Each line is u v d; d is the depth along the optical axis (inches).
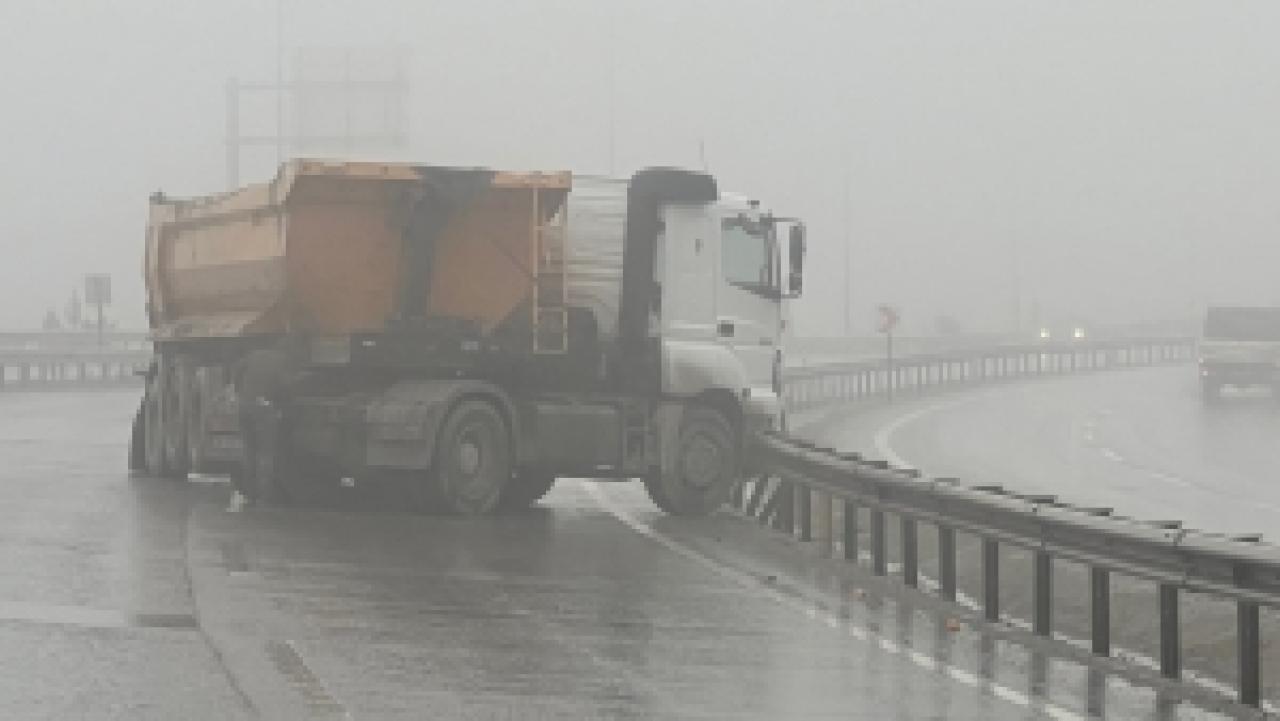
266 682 497.4
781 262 1077.1
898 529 1034.1
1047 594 653.3
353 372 971.3
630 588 723.4
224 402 1001.5
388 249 951.0
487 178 952.9
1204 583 557.6
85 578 671.1
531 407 982.4
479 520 945.5
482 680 519.8
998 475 1384.1
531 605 665.0
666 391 1018.7
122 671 505.0
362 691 494.9
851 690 533.3
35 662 514.0
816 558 856.3
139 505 938.1
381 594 671.8
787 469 973.8
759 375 1063.6
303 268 944.9
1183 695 556.4
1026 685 556.1
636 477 1024.9
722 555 847.7
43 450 1299.2
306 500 987.9
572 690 512.1
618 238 1013.8
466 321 965.8
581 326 1005.8
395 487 994.7
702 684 531.5
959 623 679.7
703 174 1029.8
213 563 725.3
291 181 927.7
